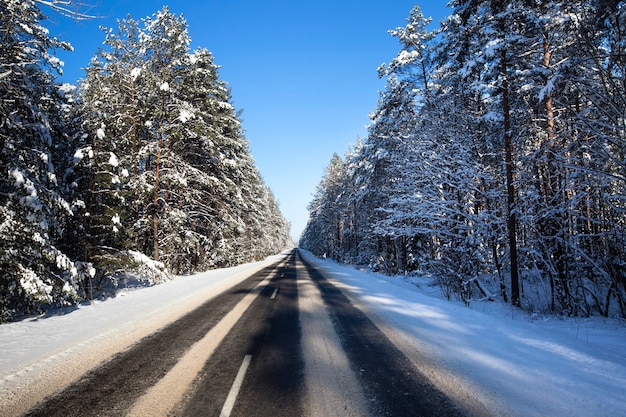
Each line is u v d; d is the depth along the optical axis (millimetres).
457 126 16109
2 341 6207
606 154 8734
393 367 4977
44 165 9336
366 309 9477
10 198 8180
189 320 8008
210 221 24875
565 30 10117
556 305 11750
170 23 17875
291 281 17000
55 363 5082
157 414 3584
